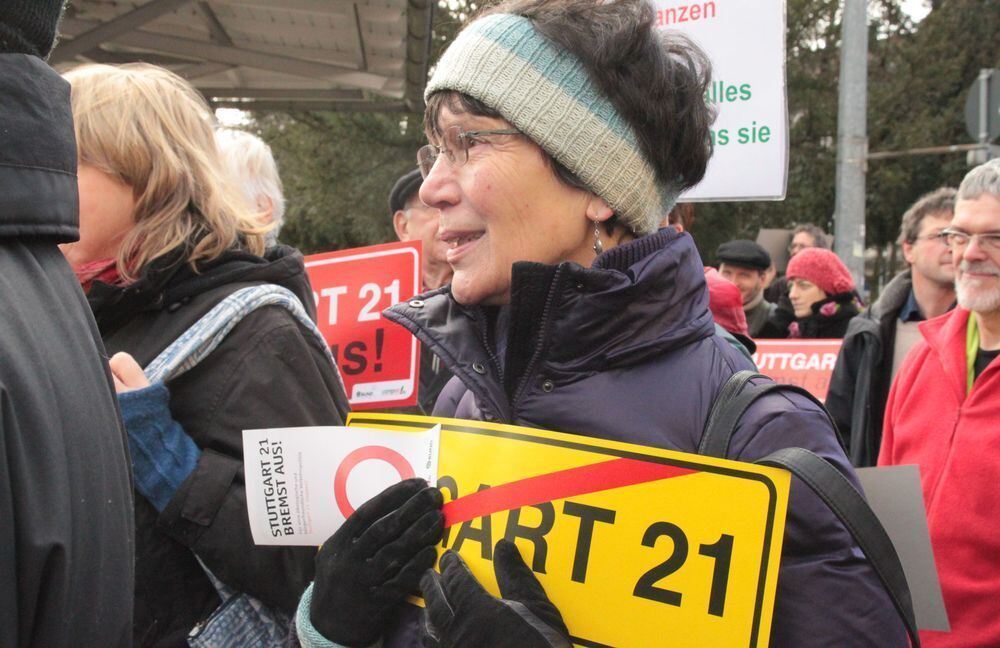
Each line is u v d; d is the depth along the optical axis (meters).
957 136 19.47
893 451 2.77
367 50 6.33
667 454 1.14
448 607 1.13
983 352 2.59
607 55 1.27
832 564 1.11
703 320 1.30
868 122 19.17
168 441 1.66
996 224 2.50
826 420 1.20
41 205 0.96
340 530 1.26
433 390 3.26
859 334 3.57
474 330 1.37
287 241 16.27
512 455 1.22
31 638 0.88
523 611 1.09
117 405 1.06
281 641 1.70
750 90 3.53
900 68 19.73
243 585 1.66
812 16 18.64
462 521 1.23
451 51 1.34
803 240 7.10
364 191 14.80
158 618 1.68
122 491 1.01
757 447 1.17
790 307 6.06
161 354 1.71
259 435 1.35
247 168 2.65
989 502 2.38
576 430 1.24
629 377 1.25
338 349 3.06
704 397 1.24
